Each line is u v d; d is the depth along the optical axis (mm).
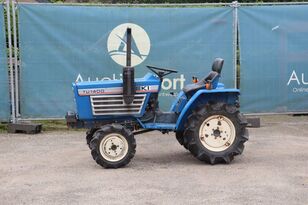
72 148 8195
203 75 9852
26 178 6395
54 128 10062
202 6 10297
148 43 9750
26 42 9516
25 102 9586
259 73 9930
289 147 8078
